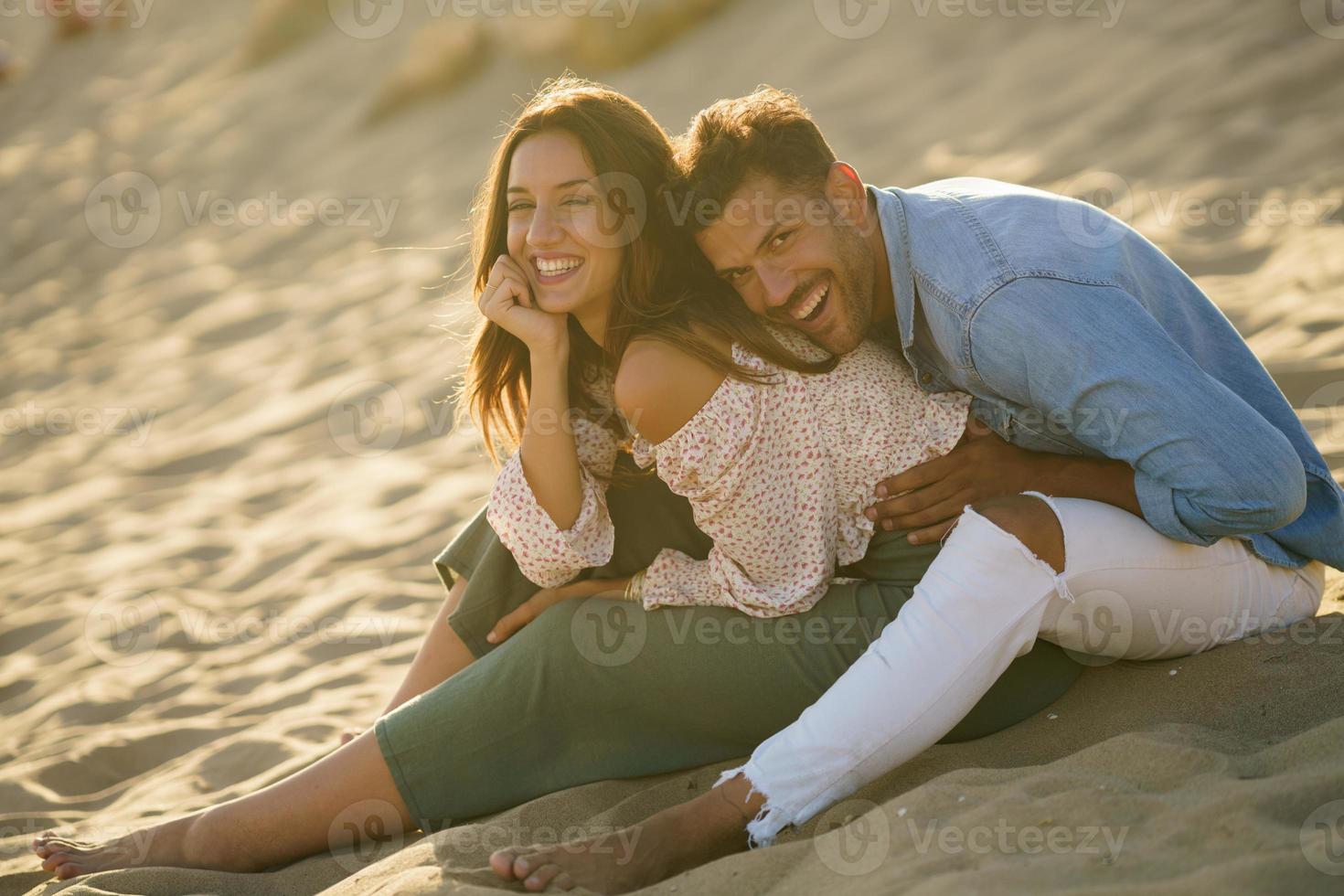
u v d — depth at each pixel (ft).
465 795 16.24
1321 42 53.21
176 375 57.98
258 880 15.69
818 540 15.78
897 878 11.68
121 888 15.19
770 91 16.26
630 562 17.83
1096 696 15.72
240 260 72.84
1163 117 51.75
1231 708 14.74
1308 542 16.53
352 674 26.11
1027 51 62.28
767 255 15.51
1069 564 14.65
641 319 15.94
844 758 14.08
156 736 24.03
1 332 70.28
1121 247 16.06
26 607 34.83
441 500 37.70
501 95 82.23
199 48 117.70
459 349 50.93
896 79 64.59
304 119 92.32
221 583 34.45
